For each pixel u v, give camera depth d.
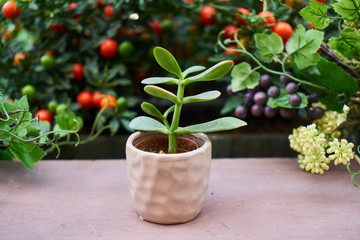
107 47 0.66
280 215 0.43
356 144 0.58
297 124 0.70
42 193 0.47
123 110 0.65
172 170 0.39
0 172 0.51
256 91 0.54
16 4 0.59
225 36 0.67
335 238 0.40
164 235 0.41
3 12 0.59
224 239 0.40
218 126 0.41
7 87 0.64
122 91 0.69
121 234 0.41
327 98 0.51
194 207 0.42
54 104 0.61
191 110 0.74
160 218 0.42
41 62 0.63
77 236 0.41
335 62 0.50
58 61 0.65
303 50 0.48
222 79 0.63
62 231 0.41
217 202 0.45
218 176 0.50
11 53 0.67
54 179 0.50
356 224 0.42
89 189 0.48
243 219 0.43
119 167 0.53
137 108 0.73
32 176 0.50
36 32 0.68
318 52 0.51
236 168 0.52
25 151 0.47
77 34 0.67
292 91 0.49
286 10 0.57
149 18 0.68
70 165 0.53
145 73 0.72
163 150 0.44
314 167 0.46
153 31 0.67
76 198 0.46
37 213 0.44
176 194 0.40
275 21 0.58
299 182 0.49
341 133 0.54
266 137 0.67
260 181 0.49
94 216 0.43
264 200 0.46
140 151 0.40
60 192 0.47
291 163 0.53
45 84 0.66
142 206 0.42
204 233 0.41
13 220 0.43
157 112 0.41
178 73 0.40
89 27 0.67
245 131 0.69
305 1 0.56
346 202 0.45
